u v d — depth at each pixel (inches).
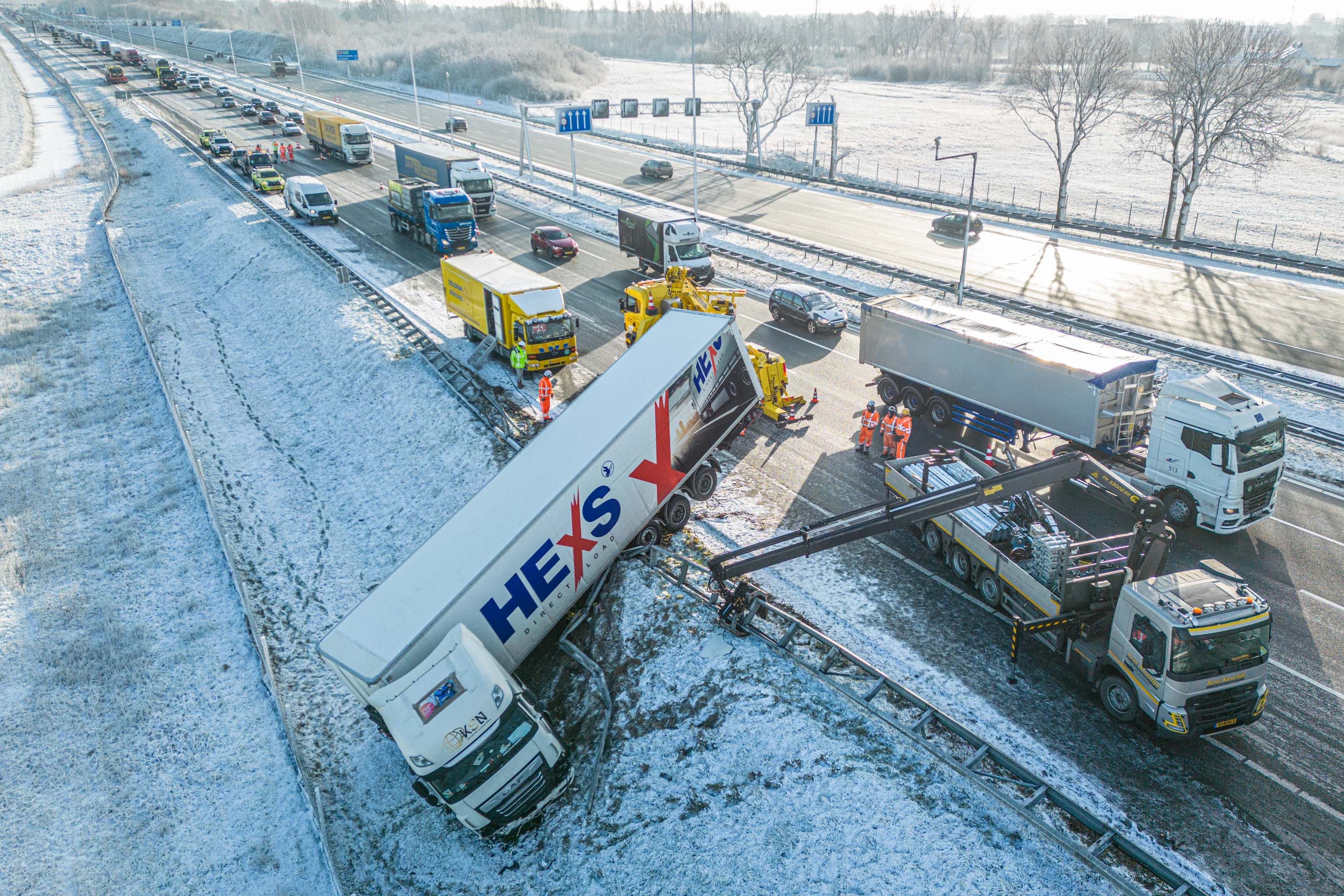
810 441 960.3
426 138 3174.2
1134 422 836.6
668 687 620.4
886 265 1562.5
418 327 1311.5
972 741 527.2
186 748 665.0
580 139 3267.7
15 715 700.7
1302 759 524.4
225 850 581.9
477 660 538.9
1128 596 537.0
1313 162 2780.5
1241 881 445.4
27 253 1958.7
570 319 1128.8
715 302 1071.0
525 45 5565.9
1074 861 451.8
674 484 738.8
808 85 4020.7
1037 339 906.1
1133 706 539.8
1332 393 1040.2
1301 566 719.1
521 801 552.1
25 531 960.9
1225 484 737.0
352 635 569.3
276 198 2164.1
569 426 700.7
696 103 1648.6
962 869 450.9
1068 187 2546.8
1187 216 2069.4
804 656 617.9
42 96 4394.7
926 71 5462.6
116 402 1262.3
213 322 1537.9
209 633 784.9
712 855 494.9
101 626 799.7
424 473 997.2
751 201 2236.7
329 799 619.8
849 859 469.1
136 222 2183.8
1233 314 1352.1
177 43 7455.7
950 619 660.1
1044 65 2512.3
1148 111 3553.2
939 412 997.2
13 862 578.6
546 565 633.0
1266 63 1673.2
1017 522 685.3
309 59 5964.6
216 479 1040.2
